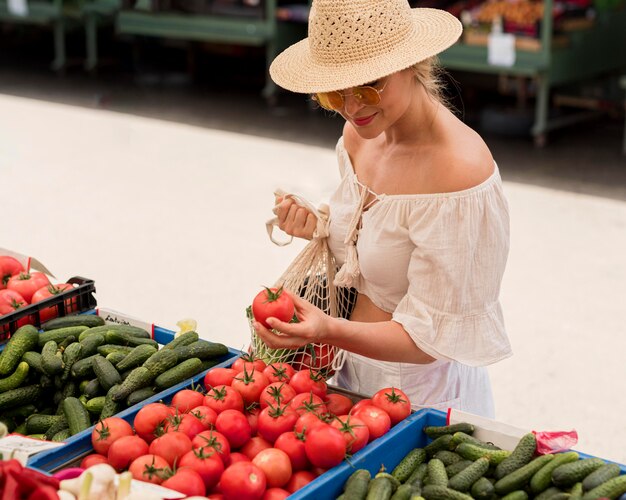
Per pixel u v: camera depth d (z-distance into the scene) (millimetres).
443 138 2287
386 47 2164
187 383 2451
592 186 7590
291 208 2654
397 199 2336
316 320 2156
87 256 6137
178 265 5992
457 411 2258
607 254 6199
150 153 8734
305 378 2314
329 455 2023
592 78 10156
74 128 9703
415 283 2334
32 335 2643
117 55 13656
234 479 1959
